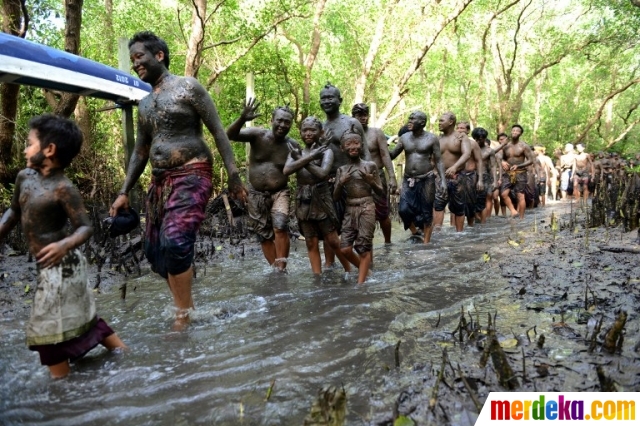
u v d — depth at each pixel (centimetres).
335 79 1998
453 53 2720
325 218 540
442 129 932
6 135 934
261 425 223
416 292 447
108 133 1203
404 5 1711
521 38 2642
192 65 1097
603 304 370
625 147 3359
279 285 500
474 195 988
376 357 291
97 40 1302
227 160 404
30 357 315
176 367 290
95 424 230
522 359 274
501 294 420
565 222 916
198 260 643
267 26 1239
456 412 224
